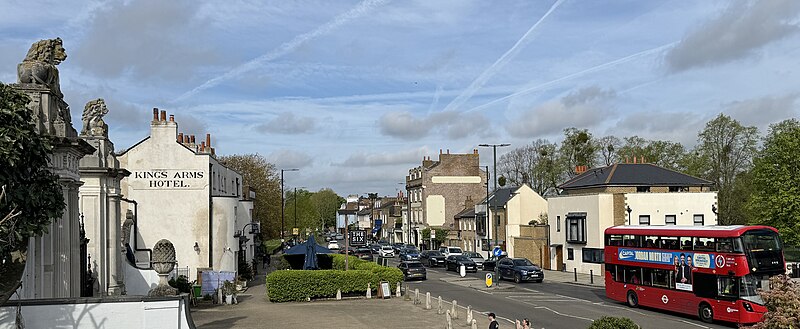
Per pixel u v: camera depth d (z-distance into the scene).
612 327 15.91
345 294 36.88
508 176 92.06
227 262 44.38
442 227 93.69
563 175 82.81
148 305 17.34
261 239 71.44
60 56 21.02
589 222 50.72
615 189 50.50
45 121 20.17
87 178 26.64
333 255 48.16
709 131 65.19
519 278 45.25
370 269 37.97
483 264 57.81
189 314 17.72
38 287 19.67
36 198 16.44
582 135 81.81
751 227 26.45
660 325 27.00
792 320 16.38
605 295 37.78
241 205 53.00
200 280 38.22
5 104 15.98
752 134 63.47
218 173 48.72
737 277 25.97
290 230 114.56
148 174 43.41
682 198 49.09
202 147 50.91
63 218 21.44
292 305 33.41
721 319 26.67
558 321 27.88
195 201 43.69
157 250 27.16
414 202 101.56
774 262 26.16
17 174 16.03
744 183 62.53
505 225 67.31
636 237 32.16
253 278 51.59
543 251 58.22
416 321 27.62
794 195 45.78
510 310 31.59
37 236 18.59
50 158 19.69
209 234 43.69
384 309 31.66
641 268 31.61
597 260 49.59
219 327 25.75
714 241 27.27
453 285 44.69
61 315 16.67
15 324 16.19
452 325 26.69
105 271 27.08
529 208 67.06
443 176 94.69
